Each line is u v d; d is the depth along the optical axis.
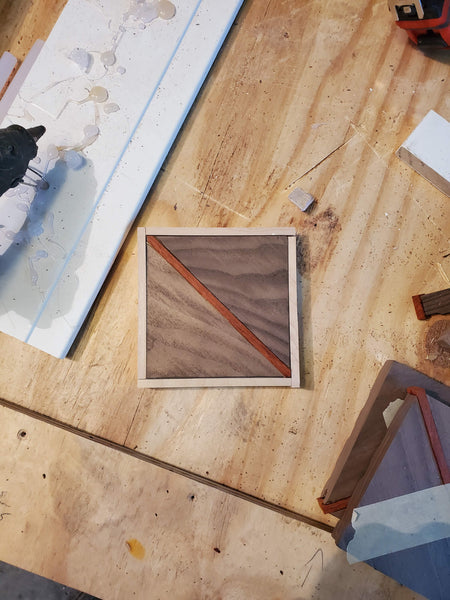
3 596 0.40
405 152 0.33
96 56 0.34
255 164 0.34
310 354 0.33
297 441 0.33
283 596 0.31
